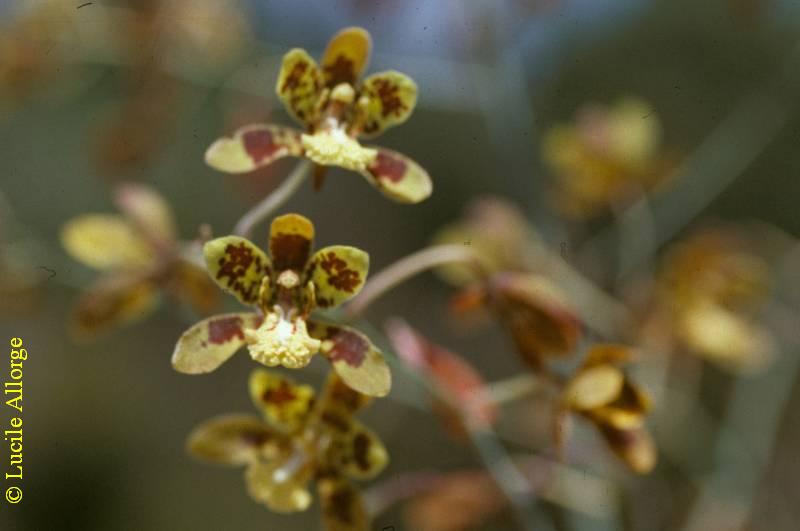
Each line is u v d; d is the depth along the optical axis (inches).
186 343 11.7
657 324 15.5
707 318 15.4
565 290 15.6
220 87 17.0
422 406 14.0
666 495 17.4
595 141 15.8
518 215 15.7
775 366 16.7
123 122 16.8
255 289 11.9
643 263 16.4
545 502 15.6
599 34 23.9
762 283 15.5
